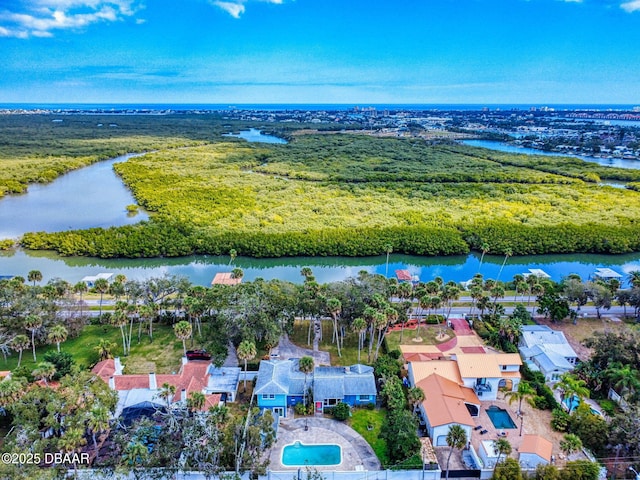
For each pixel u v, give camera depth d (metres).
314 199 172.50
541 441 55.41
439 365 68.88
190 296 84.56
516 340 80.88
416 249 129.12
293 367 70.75
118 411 58.44
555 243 131.50
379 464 55.03
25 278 113.38
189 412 54.88
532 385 69.38
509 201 173.00
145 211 168.12
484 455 54.12
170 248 126.38
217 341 72.88
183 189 182.50
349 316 81.19
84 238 129.25
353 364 75.31
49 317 80.12
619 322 91.56
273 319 76.94
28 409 52.38
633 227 139.88
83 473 48.50
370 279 90.12
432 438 57.91
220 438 52.72
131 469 48.75
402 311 84.44
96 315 91.31
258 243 127.12
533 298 102.44
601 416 62.69
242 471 51.06
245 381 67.69
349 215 153.62
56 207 174.25
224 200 166.88
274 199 170.62
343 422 62.38
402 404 62.03
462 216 152.12
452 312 94.56
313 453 56.72
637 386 62.91
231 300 78.25
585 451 55.56
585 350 80.62
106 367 68.19
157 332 86.19
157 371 72.81
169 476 49.62
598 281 99.69
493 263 131.25
